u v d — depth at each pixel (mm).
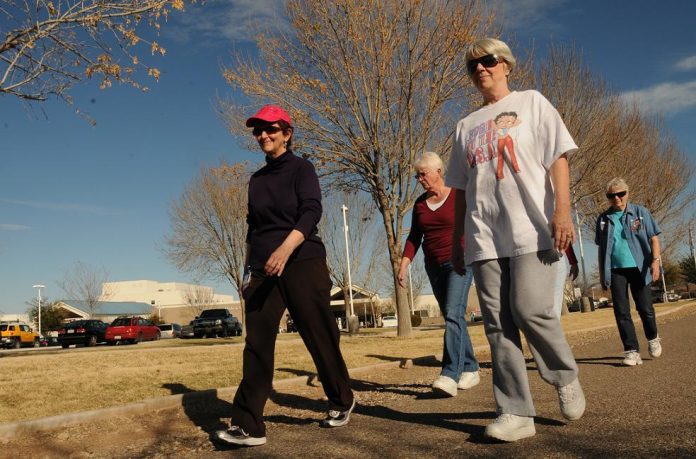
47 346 37656
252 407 3090
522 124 2875
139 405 4281
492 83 3041
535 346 2848
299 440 3105
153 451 3203
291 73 14336
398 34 13586
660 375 4355
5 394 4844
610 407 3197
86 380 5648
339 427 3352
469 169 3029
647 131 28000
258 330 3260
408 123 13969
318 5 13531
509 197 2840
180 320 67188
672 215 31609
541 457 2316
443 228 4578
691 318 12078
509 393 2740
